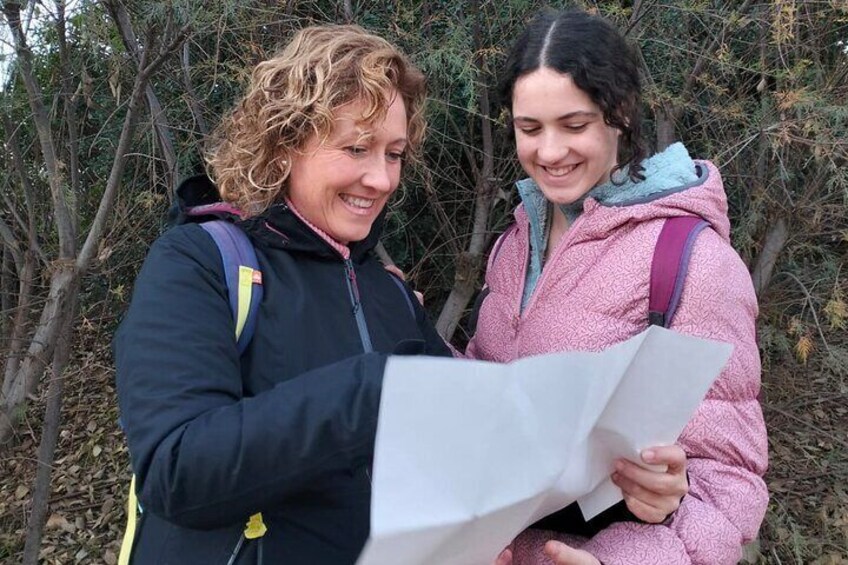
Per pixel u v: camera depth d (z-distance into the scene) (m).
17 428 2.74
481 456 0.68
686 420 0.90
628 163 1.24
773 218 2.58
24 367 2.19
